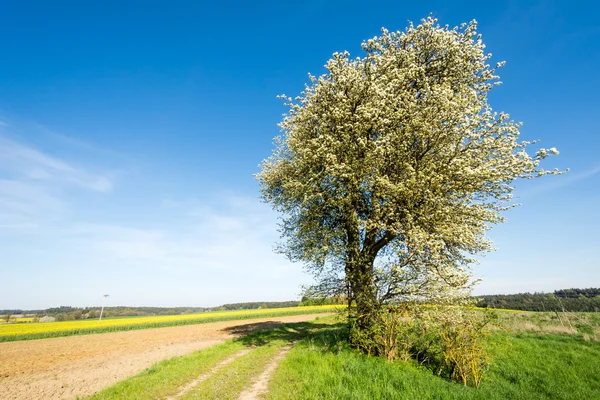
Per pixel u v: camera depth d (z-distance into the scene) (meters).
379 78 17.80
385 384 10.87
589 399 12.13
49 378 15.88
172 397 10.32
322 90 19.11
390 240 18.12
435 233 15.77
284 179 22.12
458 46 18.33
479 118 16.67
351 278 16.84
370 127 17.34
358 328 15.89
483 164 16.47
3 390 13.70
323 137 17.77
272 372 13.02
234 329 37.16
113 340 33.09
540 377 14.29
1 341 37.97
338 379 11.20
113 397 10.35
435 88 16.73
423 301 14.81
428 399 9.71
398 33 20.05
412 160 16.38
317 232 19.09
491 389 12.12
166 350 23.22
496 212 16.97
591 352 18.75
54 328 53.81
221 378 12.01
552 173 15.25
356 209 18.69
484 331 14.06
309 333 27.05
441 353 14.44
